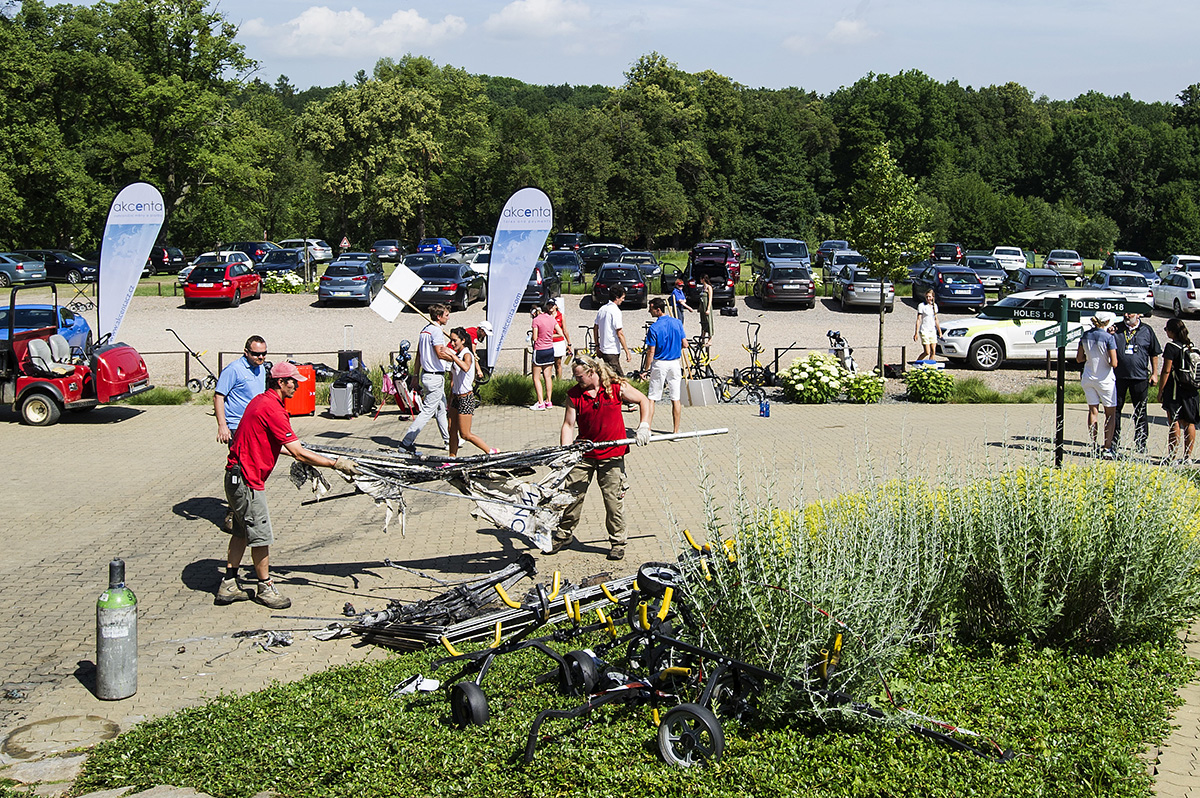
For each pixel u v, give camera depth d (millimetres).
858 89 107062
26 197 53094
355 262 34969
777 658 5102
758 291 35094
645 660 5531
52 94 54625
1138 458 7789
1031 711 5332
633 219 75938
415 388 15812
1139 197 97000
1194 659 6238
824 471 11930
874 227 21844
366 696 5891
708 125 90875
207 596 8211
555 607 7008
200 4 55844
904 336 28188
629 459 13188
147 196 16688
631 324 29625
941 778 4566
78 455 13953
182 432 15758
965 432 14961
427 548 9445
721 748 4684
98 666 6277
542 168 75312
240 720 5637
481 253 44219
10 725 5922
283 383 7883
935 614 6266
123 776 5055
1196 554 6414
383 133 71375
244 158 59719
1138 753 4961
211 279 33750
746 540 5449
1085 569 6238
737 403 18578
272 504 11195
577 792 4516
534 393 18484
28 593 8289
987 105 121625
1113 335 12586
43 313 17766
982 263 41281
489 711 5340
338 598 8109
